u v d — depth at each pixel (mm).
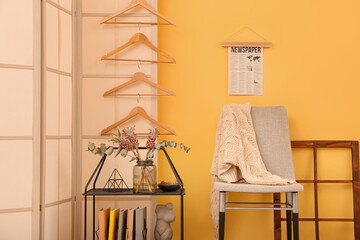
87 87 2844
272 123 2748
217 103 3041
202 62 3049
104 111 2840
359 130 3031
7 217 2309
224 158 2580
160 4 3043
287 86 3041
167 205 2596
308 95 3039
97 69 2848
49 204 2459
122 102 2850
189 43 3047
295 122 3039
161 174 3016
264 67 3045
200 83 3043
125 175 2816
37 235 2348
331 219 2898
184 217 3012
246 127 2711
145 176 2471
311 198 3000
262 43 3018
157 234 2549
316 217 2893
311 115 3037
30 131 2365
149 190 2469
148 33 2871
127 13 2865
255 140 2686
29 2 2381
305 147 3002
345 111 3039
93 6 2852
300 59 3049
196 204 3016
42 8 2418
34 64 2381
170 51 3041
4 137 2309
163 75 3041
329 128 3033
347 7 3049
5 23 2334
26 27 2373
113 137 2469
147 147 2506
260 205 2994
